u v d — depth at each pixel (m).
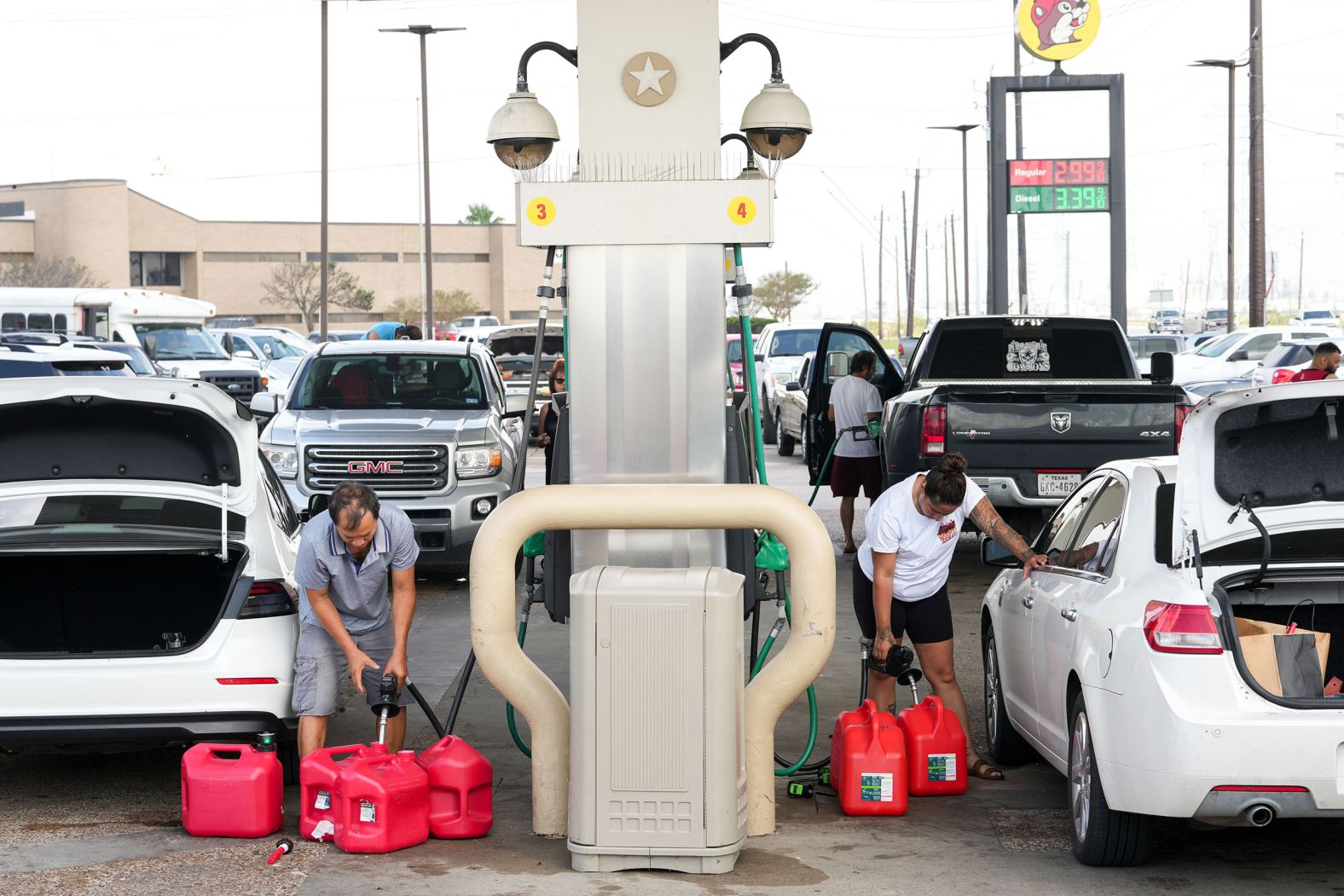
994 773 7.36
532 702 6.27
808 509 6.24
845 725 6.79
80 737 6.35
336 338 58.09
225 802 6.26
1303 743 5.18
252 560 6.71
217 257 100.19
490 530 6.28
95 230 93.12
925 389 12.70
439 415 13.12
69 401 6.89
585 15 6.59
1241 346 31.66
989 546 7.25
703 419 6.55
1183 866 5.93
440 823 6.29
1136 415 11.74
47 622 7.62
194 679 6.41
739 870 5.88
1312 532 5.66
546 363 23.70
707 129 6.62
